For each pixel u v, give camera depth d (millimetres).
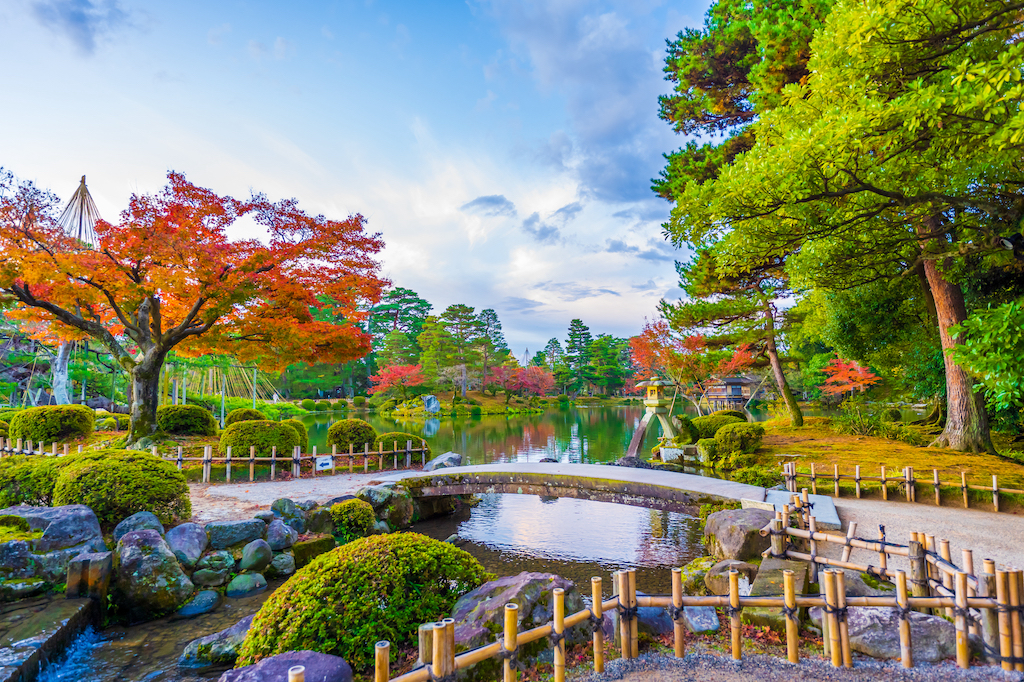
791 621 3688
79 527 6465
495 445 24969
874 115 6578
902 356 19391
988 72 5562
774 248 8984
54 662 4797
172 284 12422
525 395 68562
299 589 4223
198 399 33219
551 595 4227
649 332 23172
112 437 15211
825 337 20625
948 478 10195
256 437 12773
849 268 11109
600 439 27719
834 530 7375
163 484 7543
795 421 20234
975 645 3639
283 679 3252
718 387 30844
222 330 14898
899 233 10172
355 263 14695
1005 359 6434
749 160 7836
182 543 6762
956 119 6629
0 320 26891
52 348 26922
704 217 9000
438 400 57562
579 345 82000
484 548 9273
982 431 13227
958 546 6695
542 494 10828
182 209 12719
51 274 11508
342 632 3980
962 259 11930
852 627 3867
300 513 8547
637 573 7898
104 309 15477
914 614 3840
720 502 9023
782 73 13195
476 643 3734
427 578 4559
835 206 8438
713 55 16047
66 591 5629
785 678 3455
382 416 50375
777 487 10664
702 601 3801
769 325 20500
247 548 7152
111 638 5430
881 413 23969
